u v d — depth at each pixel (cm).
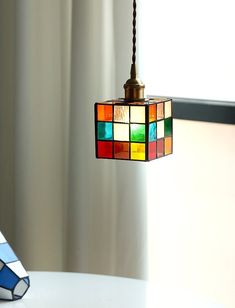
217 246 227
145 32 227
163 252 238
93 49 216
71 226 225
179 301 174
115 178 216
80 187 222
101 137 147
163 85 238
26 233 239
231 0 228
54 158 234
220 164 225
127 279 189
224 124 221
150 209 238
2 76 247
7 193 250
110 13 213
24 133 237
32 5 232
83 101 219
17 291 175
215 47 232
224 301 226
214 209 227
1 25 245
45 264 238
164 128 149
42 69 233
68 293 179
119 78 213
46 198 236
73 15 217
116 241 218
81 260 224
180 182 233
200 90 235
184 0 236
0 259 174
